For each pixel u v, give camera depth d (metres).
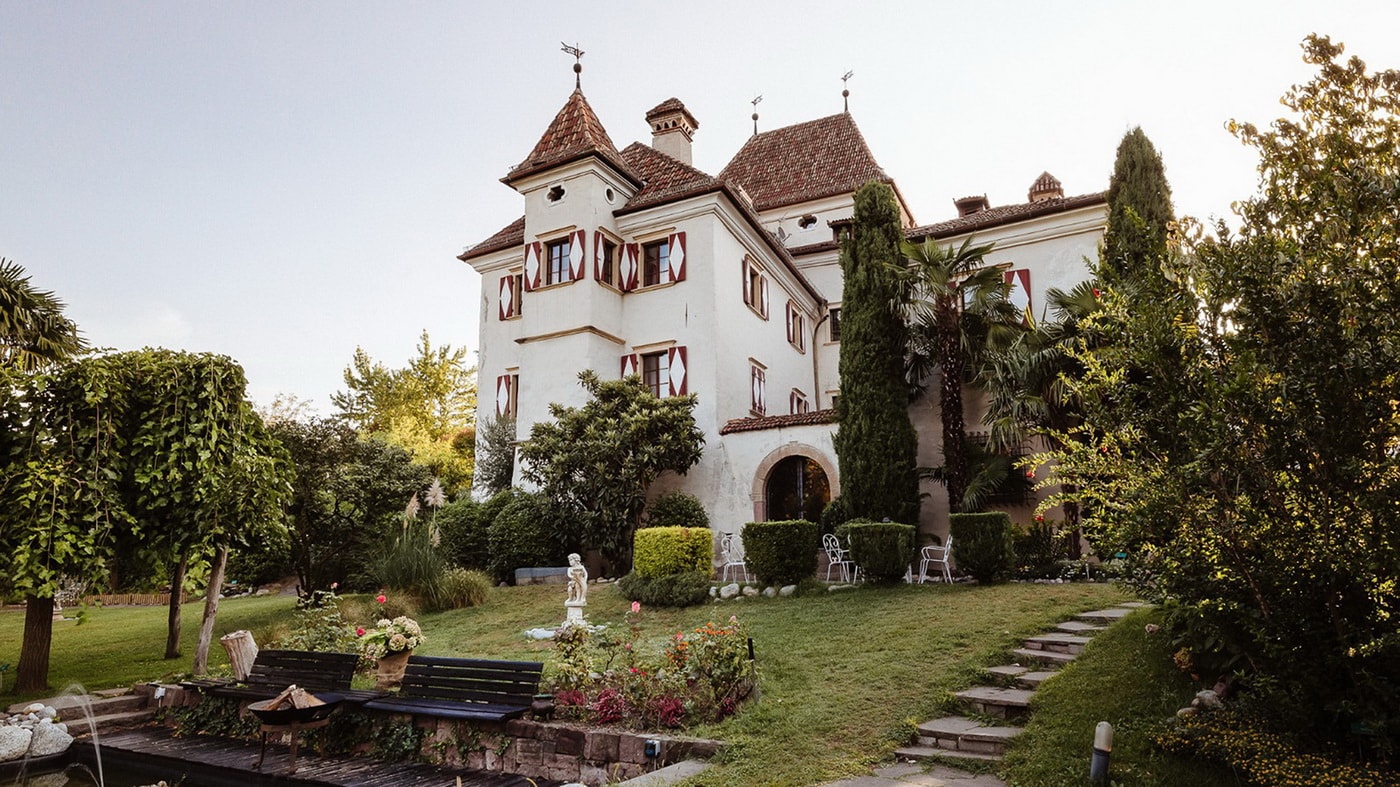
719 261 19.75
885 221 16.98
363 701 7.79
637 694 7.23
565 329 19.28
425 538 15.70
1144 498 4.85
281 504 12.38
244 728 8.66
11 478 9.06
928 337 17.05
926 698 6.94
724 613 11.79
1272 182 4.98
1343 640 4.32
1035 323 15.16
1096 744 4.81
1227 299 4.82
